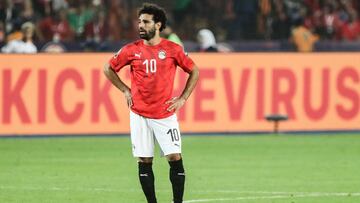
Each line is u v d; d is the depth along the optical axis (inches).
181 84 2075.5
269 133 2142.0
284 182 1486.2
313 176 1552.7
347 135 2146.9
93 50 2491.4
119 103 2082.9
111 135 2085.4
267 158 1776.6
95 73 2071.9
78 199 1320.1
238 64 2117.4
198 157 1785.2
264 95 2129.7
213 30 2768.2
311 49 2647.6
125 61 1165.1
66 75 2064.5
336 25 2888.8
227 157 1788.9
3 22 2583.7
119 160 1744.6
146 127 1163.9
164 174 1567.4
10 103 2047.2
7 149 1886.1
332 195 1362.0
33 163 1697.8
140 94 1157.7
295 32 2652.6
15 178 1518.2
